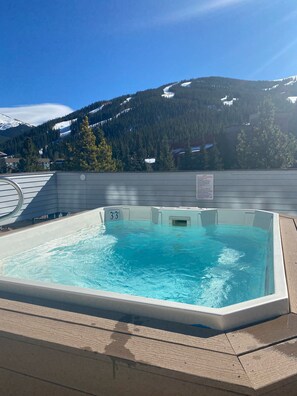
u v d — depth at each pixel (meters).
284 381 0.82
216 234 4.44
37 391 1.11
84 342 1.03
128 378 0.94
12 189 6.15
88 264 3.40
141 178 6.82
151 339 1.04
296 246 2.43
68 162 18.97
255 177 6.08
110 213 5.22
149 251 3.83
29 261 3.43
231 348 0.97
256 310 1.17
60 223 4.11
